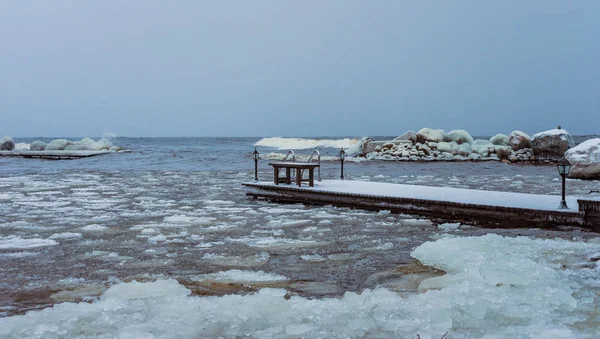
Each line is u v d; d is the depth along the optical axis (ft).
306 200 34.24
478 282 14.01
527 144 99.50
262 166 82.89
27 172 69.00
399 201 29.50
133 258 18.34
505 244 18.65
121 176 61.62
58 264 17.46
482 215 26.30
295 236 22.38
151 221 26.89
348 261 17.66
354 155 107.34
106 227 25.03
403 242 20.92
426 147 102.58
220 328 11.32
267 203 34.91
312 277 15.64
